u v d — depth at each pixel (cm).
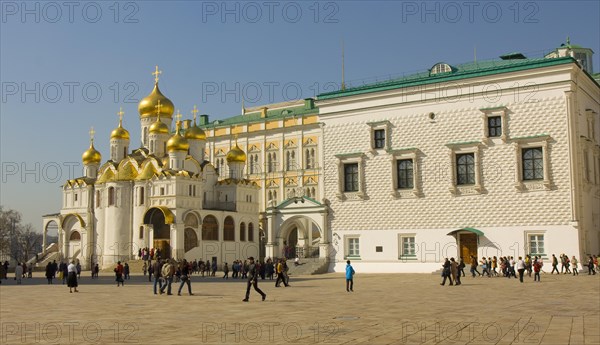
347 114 6306
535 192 5353
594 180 5956
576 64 5300
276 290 3947
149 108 10125
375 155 6116
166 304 2994
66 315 2523
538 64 5391
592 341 1652
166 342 1748
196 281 5438
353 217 6197
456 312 2414
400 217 5944
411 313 2402
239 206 9794
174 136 9350
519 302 2783
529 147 5422
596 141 6144
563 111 5291
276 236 6588
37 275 8062
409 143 5947
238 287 4388
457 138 5716
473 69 6078
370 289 3844
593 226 5734
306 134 10750
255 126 11331
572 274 5034
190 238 8888
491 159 5556
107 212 9431
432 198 5794
